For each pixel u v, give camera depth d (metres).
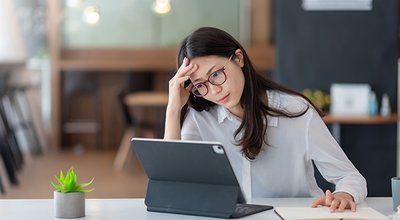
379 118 6.11
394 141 6.36
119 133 12.20
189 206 2.48
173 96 2.82
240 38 12.16
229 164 2.37
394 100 6.39
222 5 12.17
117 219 2.42
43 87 11.95
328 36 6.38
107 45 12.11
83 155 11.12
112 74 12.15
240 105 2.85
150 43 12.16
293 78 6.41
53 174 8.92
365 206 2.66
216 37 2.65
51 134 11.98
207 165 2.42
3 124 8.96
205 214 2.45
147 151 2.51
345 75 6.39
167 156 2.47
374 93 6.38
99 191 7.75
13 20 11.03
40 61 12.02
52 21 11.82
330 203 2.54
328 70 6.39
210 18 12.16
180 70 2.66
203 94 2.68
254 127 2.76
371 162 6.39
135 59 12.10
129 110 10.49
